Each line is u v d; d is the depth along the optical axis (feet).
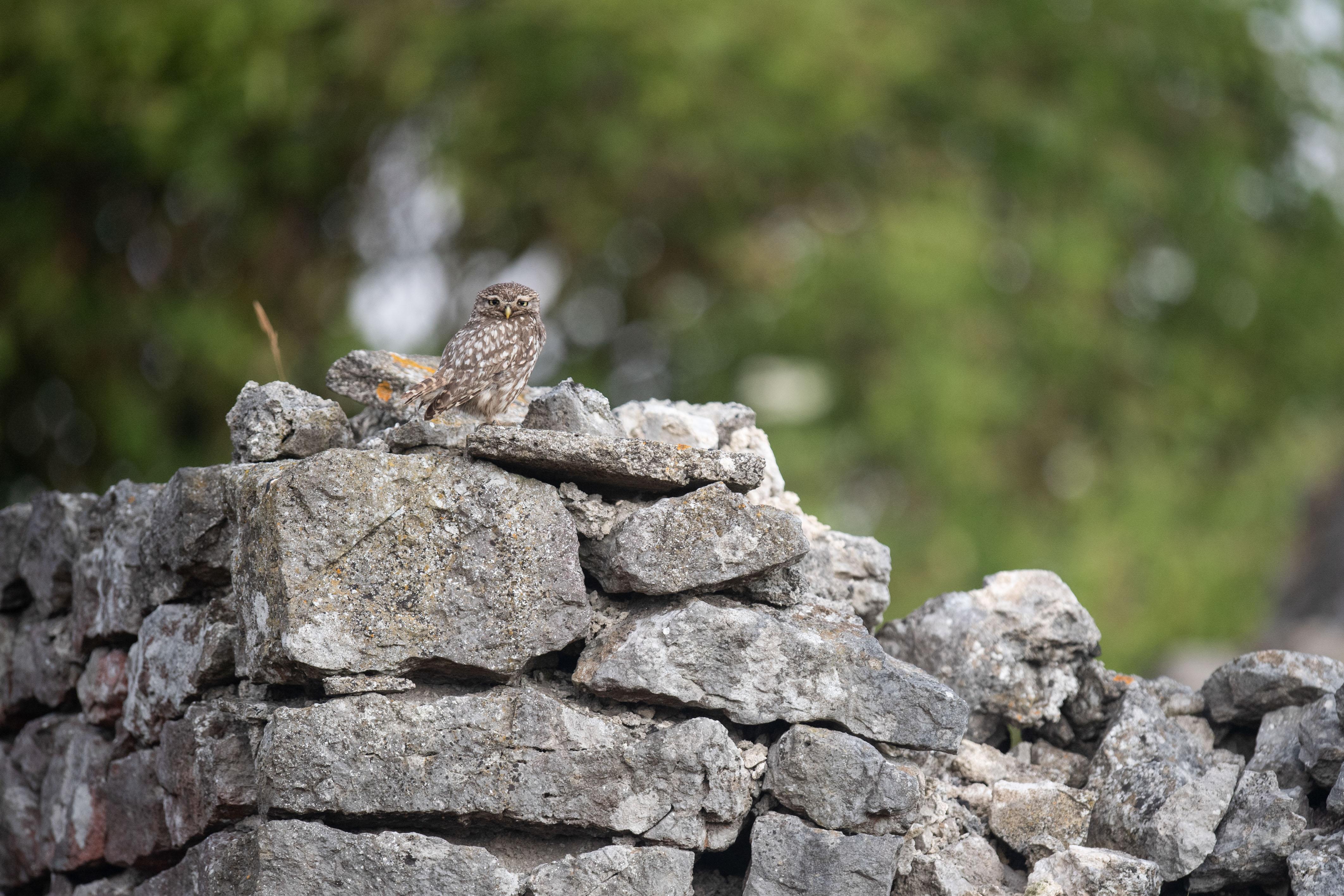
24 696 24.85
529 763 17.01
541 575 17.31
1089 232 62.44
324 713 16.63
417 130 59.82
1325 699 18.69
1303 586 57.67
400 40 55.88
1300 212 72.74
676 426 21.67
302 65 53.98
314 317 59.72
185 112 51.11
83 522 23.62
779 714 17.75
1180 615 62.13
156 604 20.31
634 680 17.34
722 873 18.35
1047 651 20.99
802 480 60.34
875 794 17.56
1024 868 19.27
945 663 20.81
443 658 16.96
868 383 61.31
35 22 50.19
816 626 18.29
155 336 54.80
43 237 53.62
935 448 59.62
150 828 19.77
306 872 16.48
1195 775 19.16
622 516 18.01
